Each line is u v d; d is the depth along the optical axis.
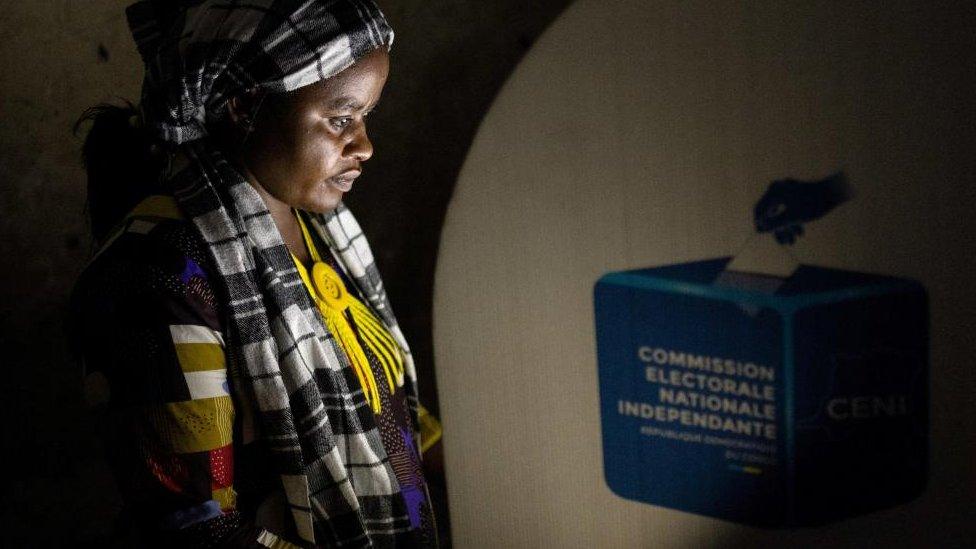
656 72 1.32
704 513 1.43
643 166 1.36
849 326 1.28
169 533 0.88
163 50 0.89
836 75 1.22
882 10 1.18
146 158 0.97
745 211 1.31
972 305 1.21
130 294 0.87
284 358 0.93
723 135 1.30
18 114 1.59
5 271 1.64
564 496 1.55
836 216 1.25
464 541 1.64
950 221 1.20
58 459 1.75
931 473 1.29
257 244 0.94
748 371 1.35
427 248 1.92
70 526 1.77
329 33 0.88
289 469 0.93
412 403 1.25
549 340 1.50
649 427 1.45
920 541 1.32
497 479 1.59
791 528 1.37
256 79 0.88
